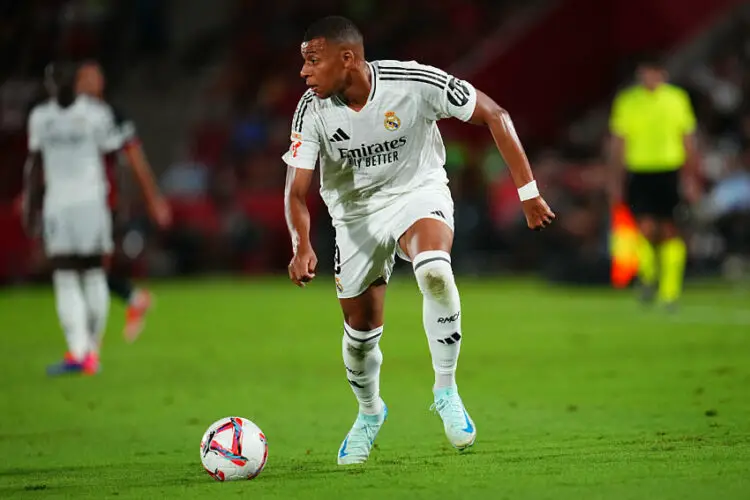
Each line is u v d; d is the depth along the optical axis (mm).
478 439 20250
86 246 32781
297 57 87062
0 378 31562
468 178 71938
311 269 17062
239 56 89125
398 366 32531
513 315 46688
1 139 76875
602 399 24891
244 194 74250
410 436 21000
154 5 89500
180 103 88125
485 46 82812
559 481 15531
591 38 81250
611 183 46781
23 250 68375
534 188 17562
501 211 71875
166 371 32500
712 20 78438
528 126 81125
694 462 16672
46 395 28109
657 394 25281
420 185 17938
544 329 41125
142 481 16969
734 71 75250
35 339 42438
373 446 19922
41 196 32969
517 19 84688
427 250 17031
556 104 81625
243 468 16562
